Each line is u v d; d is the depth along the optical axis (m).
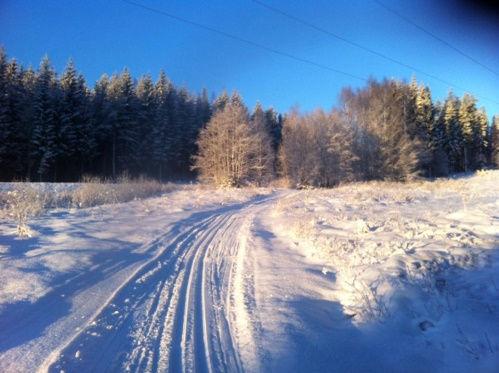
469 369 3.88
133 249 9.43
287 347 4.62
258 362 4.30
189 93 76.69
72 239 9.41
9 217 12.17
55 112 50.97
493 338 4.28
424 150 53.47
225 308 5.95
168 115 67.19
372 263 7.41
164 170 66.31
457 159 79.75
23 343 4.52
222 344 4.76
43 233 9.95
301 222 13.20
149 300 6.18
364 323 5.34
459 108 81.56
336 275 7.65
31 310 5.45
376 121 49.62
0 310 5.29
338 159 48.69
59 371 3.98
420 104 67.81
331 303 6.28
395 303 5.46
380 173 49.06
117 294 6.32
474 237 8.48
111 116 58.00
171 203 20.52
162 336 4.93
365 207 17.52
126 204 17.92
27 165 51.19
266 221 16.02
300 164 49.19
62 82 54.31
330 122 49.62
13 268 6.80
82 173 56.97
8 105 48.44
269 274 7.66
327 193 28.19
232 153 44.31
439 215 12.95
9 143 47.78
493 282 5.66
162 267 8.12
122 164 60.59
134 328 5.13
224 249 10.20
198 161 47.09
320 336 4.98
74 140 52.38
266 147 49.19
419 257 7.17
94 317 5.36
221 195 28.69
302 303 6.11
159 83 69.81
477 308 5.07
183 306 5.97
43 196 16.27
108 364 4.20
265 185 47.50
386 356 4.39
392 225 11.35
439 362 4.12
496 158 91.81
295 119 51.50
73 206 16.02
